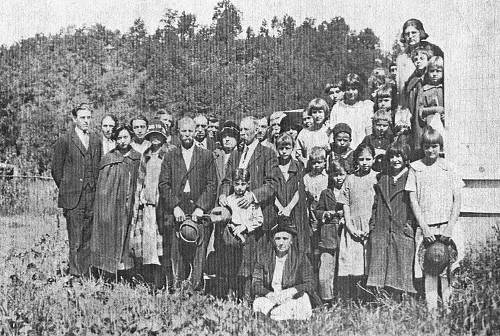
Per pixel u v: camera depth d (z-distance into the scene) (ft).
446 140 21.52
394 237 21.21
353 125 21.84
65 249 25.17
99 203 23.94
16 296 22.35
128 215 23.67
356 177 21.42
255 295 21.95
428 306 20.85
